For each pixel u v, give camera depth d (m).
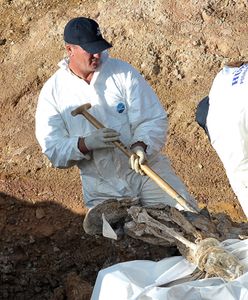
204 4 7.95
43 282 6.84
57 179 7.08
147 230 5.13
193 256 4.91
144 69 7.62
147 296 4.61
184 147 7.18
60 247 6.79
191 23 7.85
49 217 6.88
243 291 4.50
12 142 7.41
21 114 7.57
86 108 5.32
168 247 5.32
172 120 7.33
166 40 7.77
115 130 5.41
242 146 4.52
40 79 7.73
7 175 7.12
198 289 4.55
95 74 5.38
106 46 5.26
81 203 6.90
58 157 5.42
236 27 7.80
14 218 6.90
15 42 8.03
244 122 4.48
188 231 5.09
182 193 5.73
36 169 7.16
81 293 6.21
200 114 4.86
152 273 4.92
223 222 5.32
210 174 7.03
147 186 5.59
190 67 7.61
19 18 8.21
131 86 5.46
